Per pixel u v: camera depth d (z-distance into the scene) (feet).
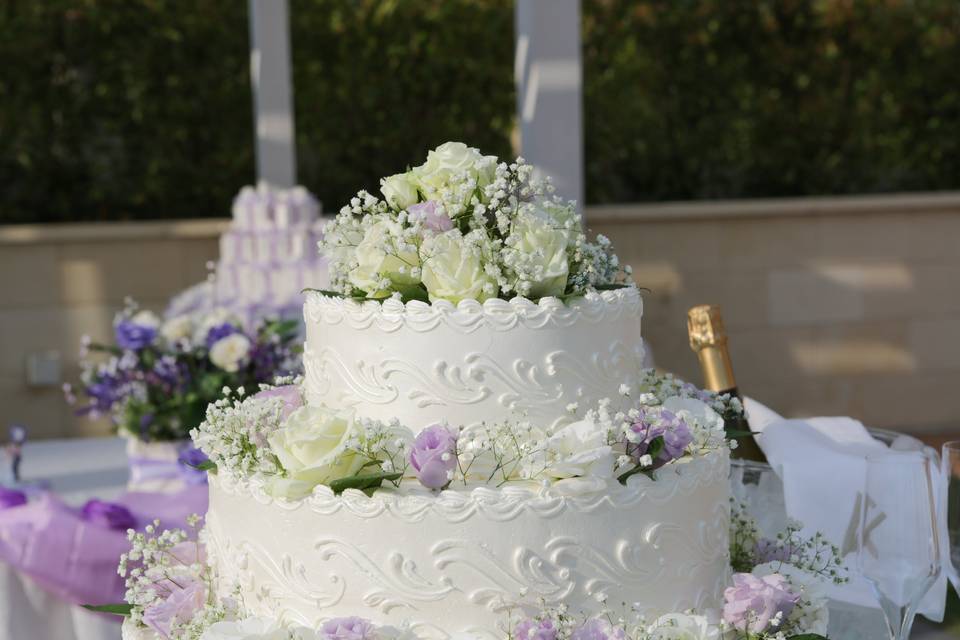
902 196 29.12
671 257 28.30
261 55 22.97
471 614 6.59
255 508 6.97
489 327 7.13
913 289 29.19
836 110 30.58
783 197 30.83
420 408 7.25
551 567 6.58
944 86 30.68
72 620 11.52
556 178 18.89
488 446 6.84
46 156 28.14
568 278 7.60
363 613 6.70
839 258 28.86
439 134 29.55
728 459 7.52
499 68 29.40
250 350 13.28
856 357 29.25
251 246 18.63
